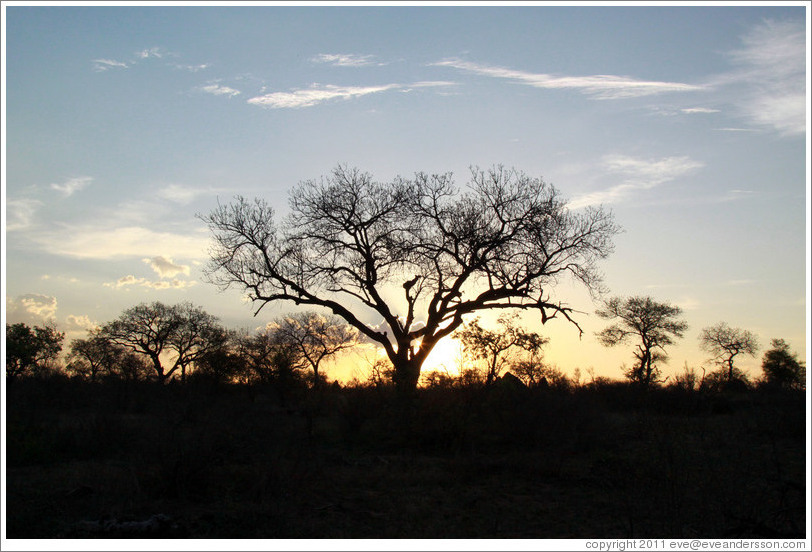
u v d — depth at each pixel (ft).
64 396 76.33
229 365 98.43
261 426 48.32
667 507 31.96
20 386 78.74
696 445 48.73
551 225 103.65
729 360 194.18
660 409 71.51
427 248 102.22
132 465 37.83
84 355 208.54
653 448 42.78
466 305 101.55
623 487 37.01
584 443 50.52
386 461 46.01
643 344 185.68
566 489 37.65
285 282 106.22
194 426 45.96
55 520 29.78
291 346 144.36
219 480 36.83
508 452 49.26
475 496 35.65
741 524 29.89
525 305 102.22
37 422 50.72
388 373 66.28
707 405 72.49
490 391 57.06
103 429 48.01
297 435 50.57
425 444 53.52
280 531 28.89
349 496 35.47
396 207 105.70
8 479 37.45
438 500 35.01
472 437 52.11
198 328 198.80
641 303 186.50
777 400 68.03
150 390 83.76
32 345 124.47
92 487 35.29
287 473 36.27
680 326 185.88
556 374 69.41
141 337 196.65
